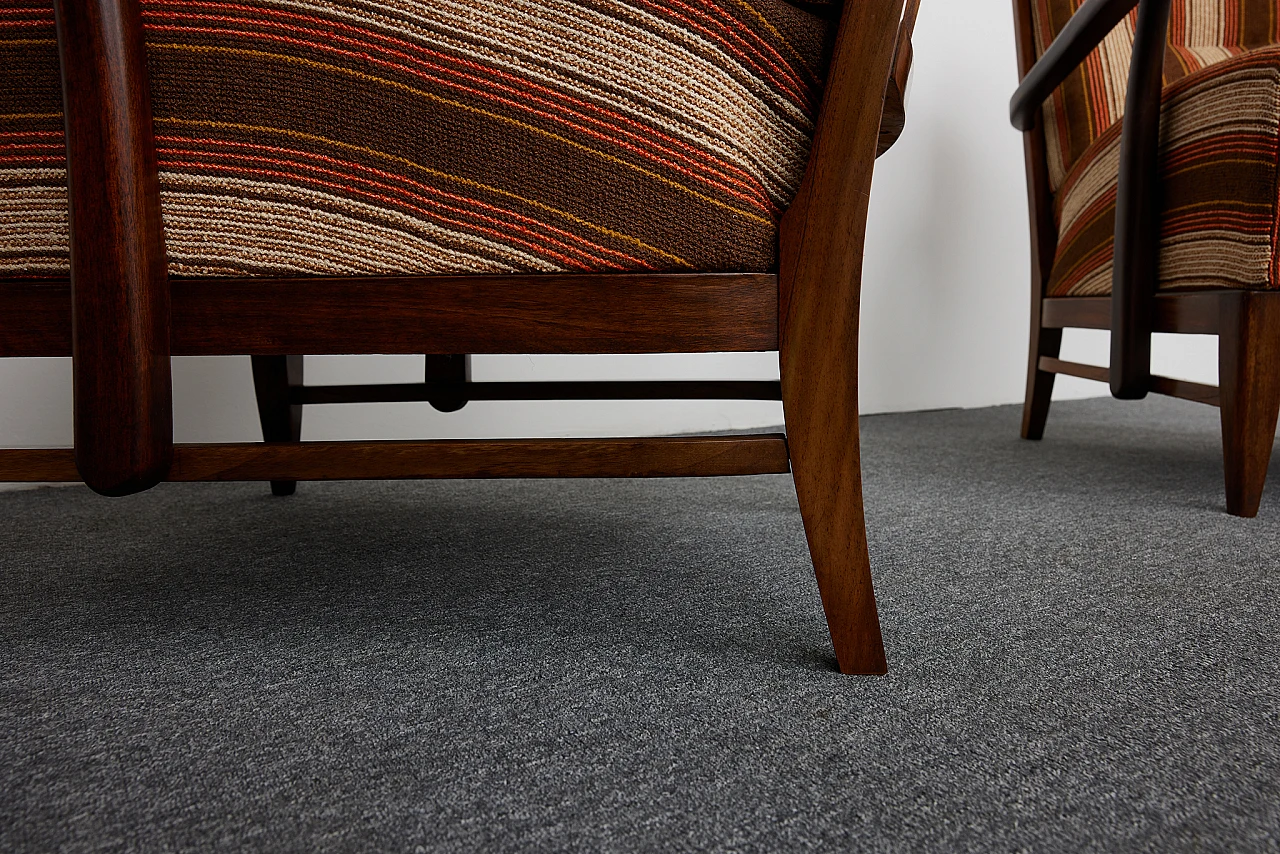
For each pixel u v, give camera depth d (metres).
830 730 0.46
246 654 0.57
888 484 1.11
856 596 0.52
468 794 0.40
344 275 0.47
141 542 0.85
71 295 0.46
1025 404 1.46
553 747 0.44
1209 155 0.92
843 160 0.48
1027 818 0.38
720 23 0.46
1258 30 1.31
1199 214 0.94
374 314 0.48
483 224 0.47
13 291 0.47
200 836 0.37
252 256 0.47
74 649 0.57
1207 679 0.53
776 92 0.48
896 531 0.88
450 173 0.46
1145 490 1.07
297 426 1.01
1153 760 0.43
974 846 0.36
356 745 0.45
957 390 1.88
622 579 0.72
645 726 0.47
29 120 0.45
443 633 0.60
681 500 1.04
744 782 0.41
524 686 0.52
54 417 1.12
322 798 0.40
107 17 0.42
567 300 0.48
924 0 1.72
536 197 0.47
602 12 0.45
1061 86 1.30
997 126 1.84
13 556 0.79
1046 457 1.30
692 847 0.36
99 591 0.69
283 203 0.46
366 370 1.31
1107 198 1.14
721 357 1.58
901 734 0.46
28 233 0.46
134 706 0.49
